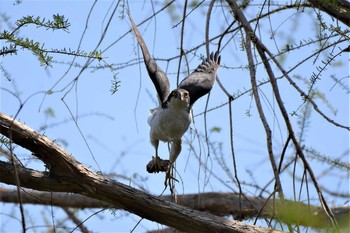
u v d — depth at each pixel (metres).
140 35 11.28
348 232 9.46
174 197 10.68
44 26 8.70
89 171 9.92
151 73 11.89
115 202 10.05
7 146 9.34
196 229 10.08
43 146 9.63
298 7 9.87
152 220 10.17
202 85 12.47
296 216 9.30
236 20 11.38
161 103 12.34
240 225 10.05
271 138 9.74
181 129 12.28
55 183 9.86
